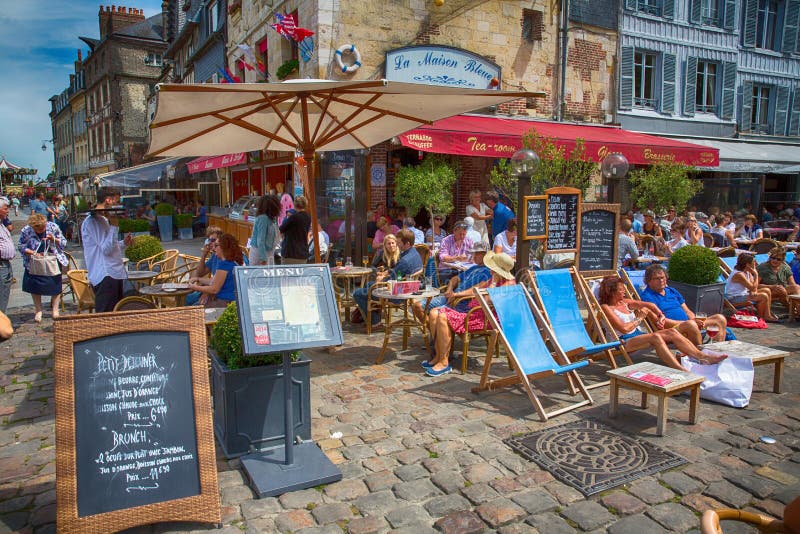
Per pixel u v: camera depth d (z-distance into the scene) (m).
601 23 14.72
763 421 4.41
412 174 10.74
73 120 54.91
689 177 17.84
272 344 3.25
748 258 8.08
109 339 3.05
